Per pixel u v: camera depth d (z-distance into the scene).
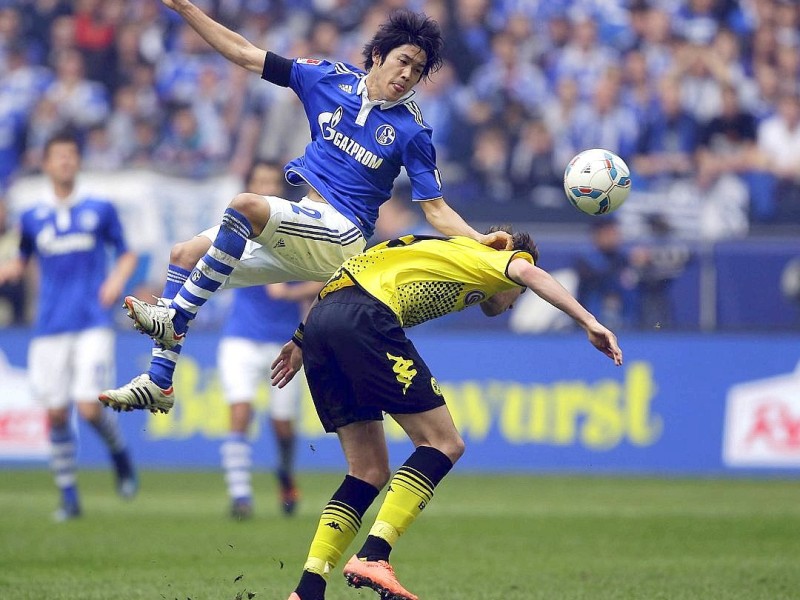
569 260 50.72
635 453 49.91
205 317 52.88
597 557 27.73
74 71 67.56
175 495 41.69
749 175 60.75
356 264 18.78
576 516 35.84
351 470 19.28
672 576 24.72
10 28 68.81
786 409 49.84
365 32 68.00
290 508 36.38
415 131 20.55
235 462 35.75
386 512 18.17
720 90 65.06
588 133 63.88
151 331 19.09
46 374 37.16
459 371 50.44
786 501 40.16
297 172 20.77
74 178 37.72
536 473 49.66
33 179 57.56
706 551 28.77
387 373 18.20
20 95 67.38
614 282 50.50
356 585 17.94
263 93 65.19
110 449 39.41
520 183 61.78
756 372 49.94
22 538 30.56
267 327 36.94
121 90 67.19
